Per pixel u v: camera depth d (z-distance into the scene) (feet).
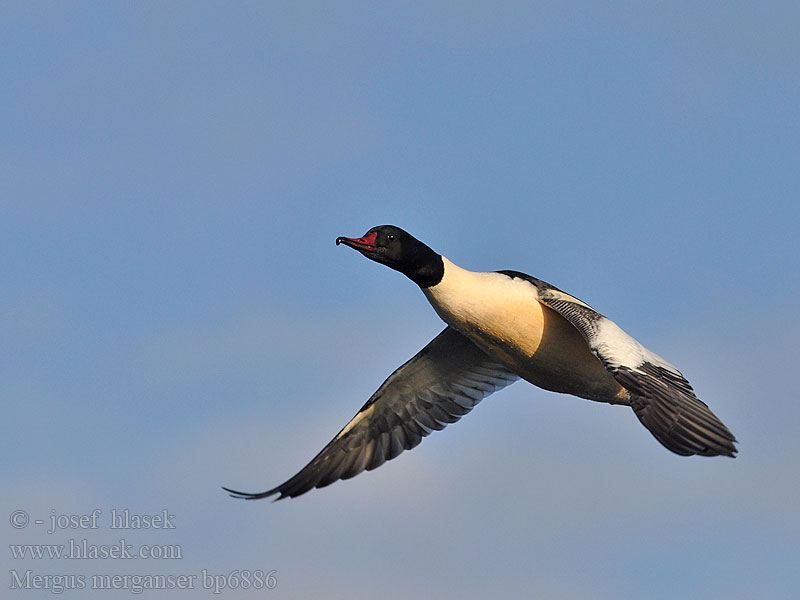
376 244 55.47
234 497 57.77
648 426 45.39
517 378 61.46
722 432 44.70
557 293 54.44
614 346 48.65
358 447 62.18
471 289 55.26
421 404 62.18
